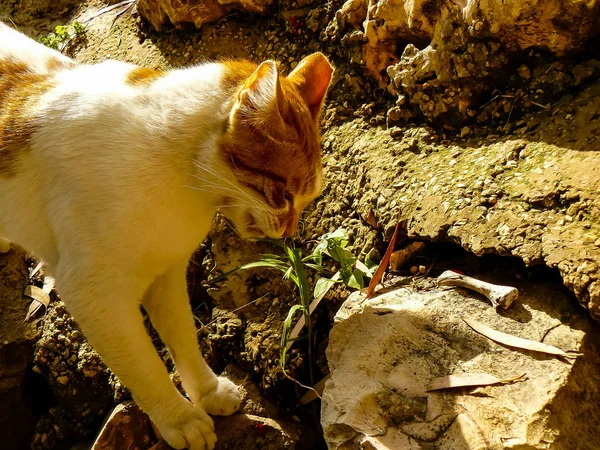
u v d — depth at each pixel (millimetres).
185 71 648
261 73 583
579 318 631
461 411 593
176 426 663
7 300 859
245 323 776
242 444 695
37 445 821
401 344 646
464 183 708
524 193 671
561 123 704
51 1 1177
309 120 628
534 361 613
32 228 666
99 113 624
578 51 716
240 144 596
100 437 707
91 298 617
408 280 724
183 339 706
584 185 646
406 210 726
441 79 765
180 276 696
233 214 651
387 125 810
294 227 643
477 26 721
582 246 621
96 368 797
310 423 726
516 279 679
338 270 763
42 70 696
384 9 794
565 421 585
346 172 808
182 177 621
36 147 636
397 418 600
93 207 612
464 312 660
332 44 871
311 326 750
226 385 713
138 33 1043
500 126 752
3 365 814
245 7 939
